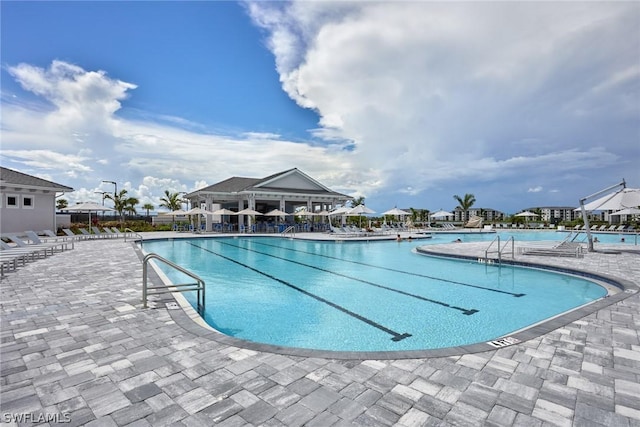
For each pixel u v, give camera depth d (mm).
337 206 34906
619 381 2986
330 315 6387
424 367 3238
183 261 13523
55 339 3998
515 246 17094
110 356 3514
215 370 3186
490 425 2346
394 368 3215
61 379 3016
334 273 10875
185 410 2527
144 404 2611
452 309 6789
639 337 4059
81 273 8711
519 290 8430
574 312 5094
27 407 2568
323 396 2719
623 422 2393
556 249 13891
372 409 2533
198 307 6176
